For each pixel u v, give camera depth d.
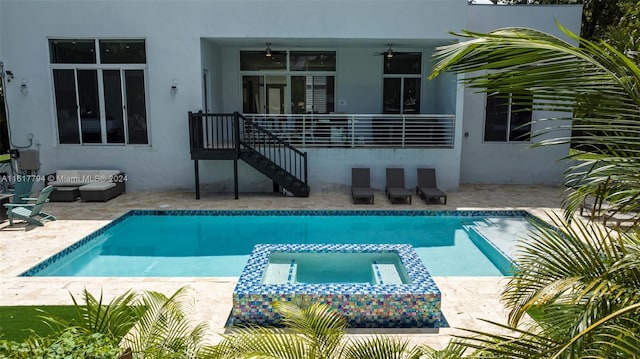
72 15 10.77
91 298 3.25
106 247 8.14
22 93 11.10
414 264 5.79
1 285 5.59
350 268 6.39
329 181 11.56
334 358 2.69
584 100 1.96
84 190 10.23
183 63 10.98
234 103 13.22
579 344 1.71
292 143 11.96
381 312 4.78
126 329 3.34
